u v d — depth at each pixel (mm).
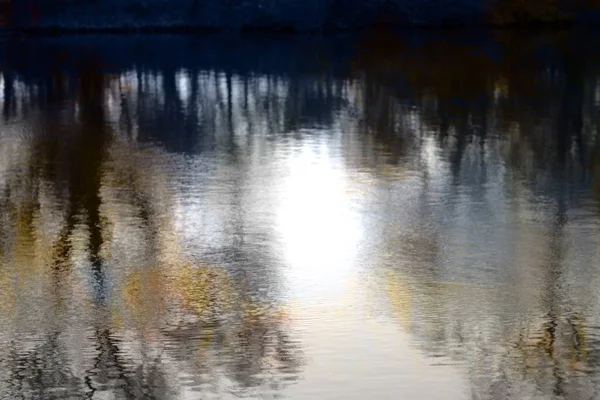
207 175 13945
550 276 9602
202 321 8625
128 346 8125
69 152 15750
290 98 20750
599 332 8258
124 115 19219
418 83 22328
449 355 7836
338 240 10852
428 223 11438
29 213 12102
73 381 7527
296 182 13422
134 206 12367
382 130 17094
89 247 10734
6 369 7746
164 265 10117
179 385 7426
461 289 9289
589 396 7168
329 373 7570
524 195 12609
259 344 8102
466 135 16500
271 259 10250
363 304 8930
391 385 7363
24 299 9211
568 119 17734
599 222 11391
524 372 7535
